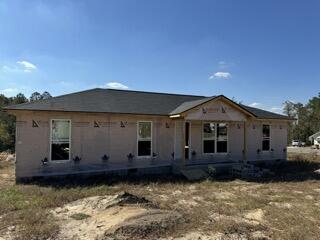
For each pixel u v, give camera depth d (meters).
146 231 7.66
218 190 13.95
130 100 20.06
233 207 10.73
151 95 22.22
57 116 16.05
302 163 24.56
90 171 16.83
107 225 8.07
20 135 15.20
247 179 17.41
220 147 21.27
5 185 14.28
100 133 17.19
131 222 7.94
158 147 19.02
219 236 7.65
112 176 17.06
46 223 8.44
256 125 22.92
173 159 19.48
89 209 9.62
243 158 21.70
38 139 15.59
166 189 13.94
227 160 21.36
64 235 7.62
